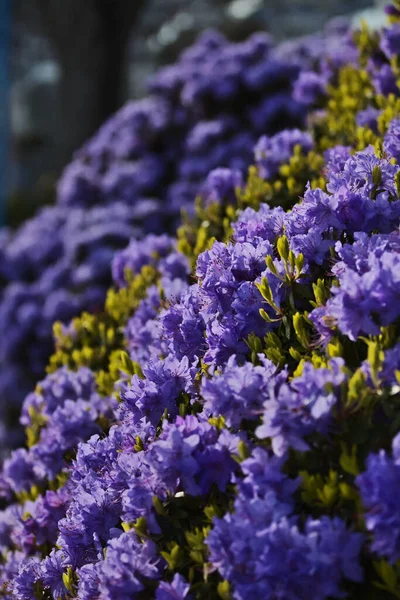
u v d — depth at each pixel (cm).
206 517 171
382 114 278
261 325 188
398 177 197
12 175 1903
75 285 574
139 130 633
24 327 588
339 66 389
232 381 163
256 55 604
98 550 190
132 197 620
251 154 570
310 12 2439
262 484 154
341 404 155
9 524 267
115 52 1545
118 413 234
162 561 172
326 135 323
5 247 648
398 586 139
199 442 171
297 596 142
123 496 177
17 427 605
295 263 187
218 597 161
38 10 1515
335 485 151
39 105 2119
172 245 332
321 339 173
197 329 201
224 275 194
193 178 593
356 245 175
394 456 138
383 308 159
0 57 1028
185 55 649
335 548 141
